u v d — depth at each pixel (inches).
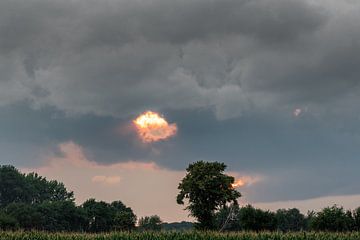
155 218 6264.8
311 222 3636.8
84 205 7696.9
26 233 2317.9
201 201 4065.0
